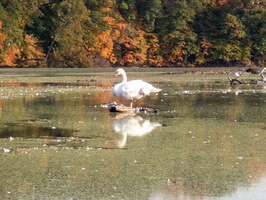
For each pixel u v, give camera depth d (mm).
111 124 14477
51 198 7918
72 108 17812
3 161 10016
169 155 10703
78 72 46312
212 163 10062
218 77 39469
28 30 57344
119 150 11141
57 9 56562
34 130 13352
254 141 12289
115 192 8242
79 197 7984
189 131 13539
